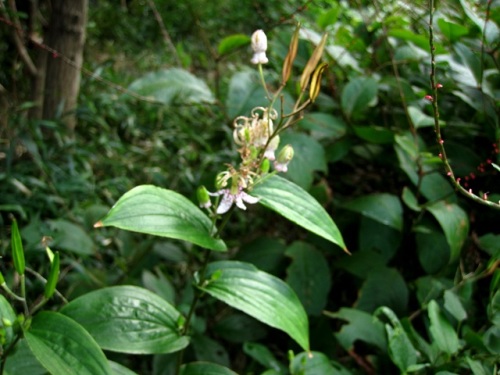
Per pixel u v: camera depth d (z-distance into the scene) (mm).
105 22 1467
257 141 433
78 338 354
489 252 587
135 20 1531
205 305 704
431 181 631
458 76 622
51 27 843
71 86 867
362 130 648
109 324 439
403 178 687
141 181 922
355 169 761
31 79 878
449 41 627
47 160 782
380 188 742
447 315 563
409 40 687
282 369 562
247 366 657
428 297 581
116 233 753
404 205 683
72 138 893
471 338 486
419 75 727
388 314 498
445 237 638
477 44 664
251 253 677
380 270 621
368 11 882
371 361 559
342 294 708
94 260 720
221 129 911
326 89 815
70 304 444
